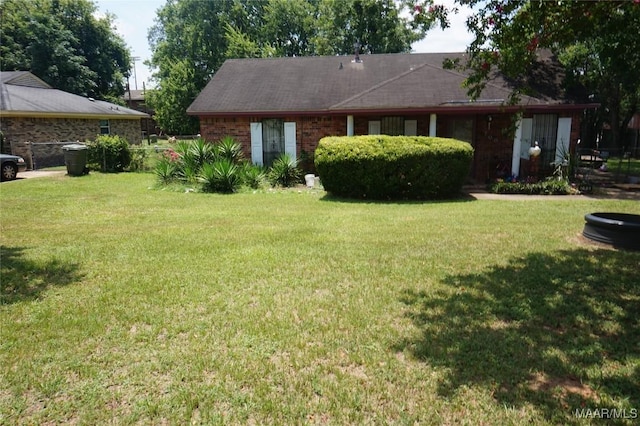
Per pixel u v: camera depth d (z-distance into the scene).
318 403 2.61
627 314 3.79
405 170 10.59
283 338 3.41
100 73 39.12
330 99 15.01
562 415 2.46
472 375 2.88
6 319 3.78
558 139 13.59
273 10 36.94
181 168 13.53
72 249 6.01
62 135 21.14
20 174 16.05
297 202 10.43
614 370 2.93
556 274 4.82
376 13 28.94
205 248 6.01
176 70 35.84
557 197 11.24
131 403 2.63
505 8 4.94
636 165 19.77
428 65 14.12
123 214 8.77
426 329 3.54
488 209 9.15
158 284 4.60
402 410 2.54
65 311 3.94
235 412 2.54
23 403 2.64
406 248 5.96
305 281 4.67
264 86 16.20
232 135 15.50
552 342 3.30
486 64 5.45
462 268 5.09
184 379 2.87
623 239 5.91
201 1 38.06
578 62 14.83
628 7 4.67
